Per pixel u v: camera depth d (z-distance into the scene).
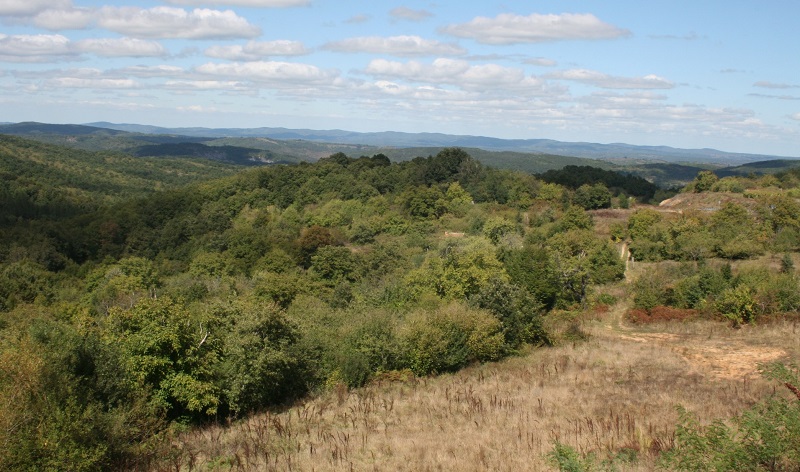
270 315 20.22
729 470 8.17
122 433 14.16
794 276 33.44
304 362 21.56
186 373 17.88
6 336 18.59
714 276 33.00
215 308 24.36
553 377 20.05
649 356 21.70
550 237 58.91
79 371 15.25
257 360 19.03
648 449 11.79
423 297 36.41
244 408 19.20
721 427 9.02
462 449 13.20
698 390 16.70
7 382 12.75
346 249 60.19
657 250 51.12
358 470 12.44
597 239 53.25
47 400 12.97
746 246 45.53
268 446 14.79
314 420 17.25
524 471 11.44
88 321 27.34
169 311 18.27
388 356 23.03
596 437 13.10
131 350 17.38
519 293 27.27
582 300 36.56
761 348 21.48
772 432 8.16
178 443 15.76
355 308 35.00
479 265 40.06
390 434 15.03
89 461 12.71
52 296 55.41
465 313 25.34
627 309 34.22
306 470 12.67
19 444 12.10
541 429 14.30
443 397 18.88
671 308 32.00
